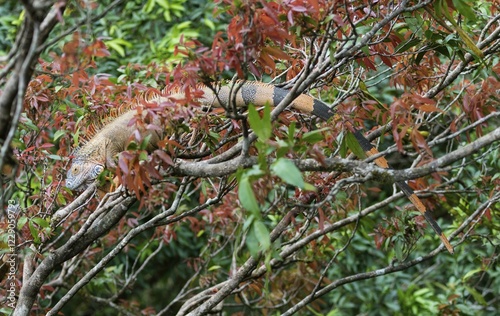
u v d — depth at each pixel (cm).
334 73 573
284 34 437
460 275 1002
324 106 551
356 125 585
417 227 684
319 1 455
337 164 436
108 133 538
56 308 617
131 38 1127
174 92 530
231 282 626
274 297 844
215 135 506
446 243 527
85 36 450
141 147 446
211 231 873
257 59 452
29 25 402
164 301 1332
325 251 784
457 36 543
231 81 551
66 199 661
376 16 514
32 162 621
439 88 612
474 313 972
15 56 406
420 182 690
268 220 871
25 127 596
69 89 592
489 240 726
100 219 611
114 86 608
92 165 531
